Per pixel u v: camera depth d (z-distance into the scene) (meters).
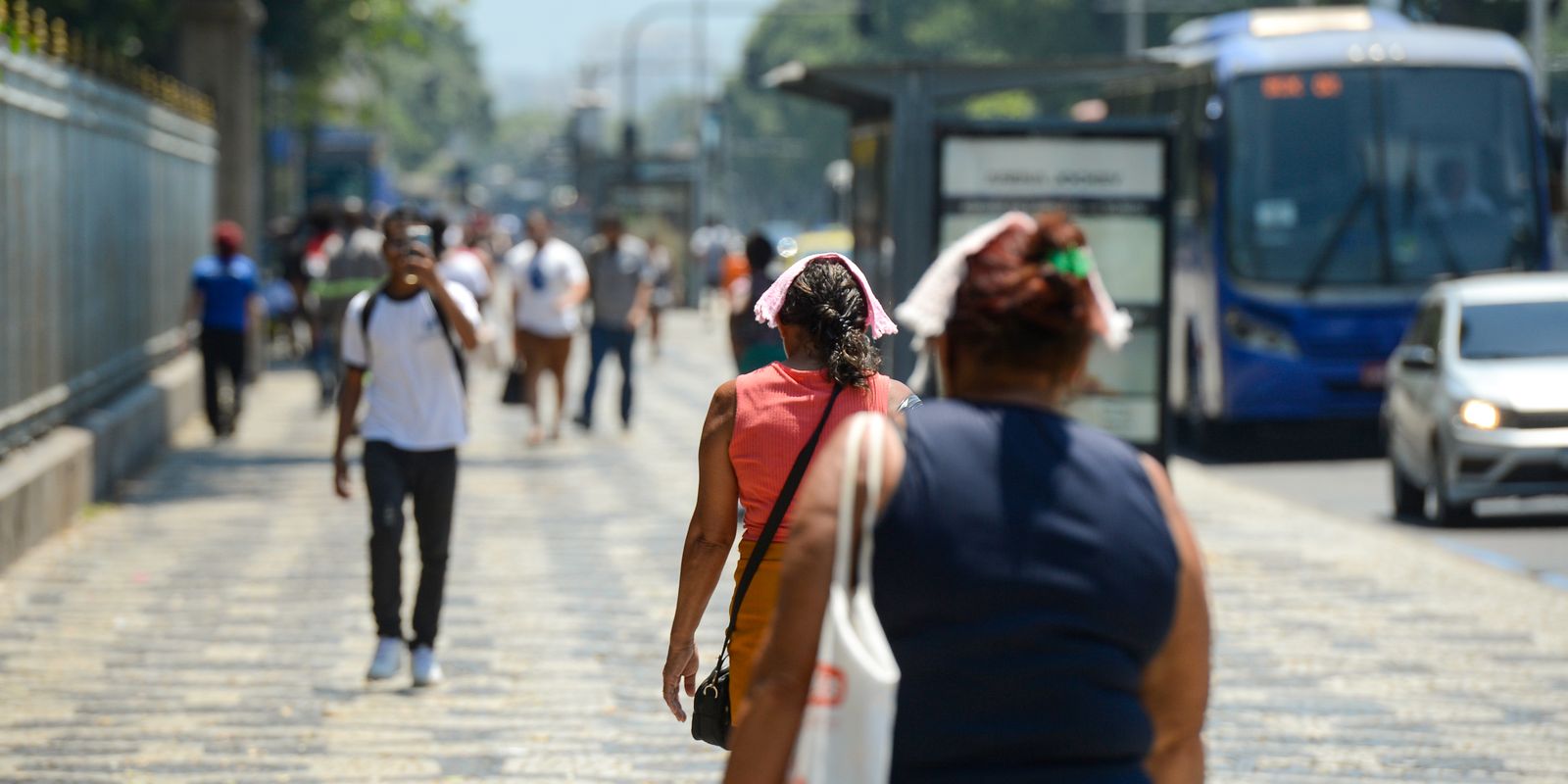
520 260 55.94
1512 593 33.03
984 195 40.53
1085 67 42.03
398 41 110.69
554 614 29.77
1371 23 62.41
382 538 24.78
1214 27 66.38
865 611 8.24
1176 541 8.62
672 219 150.75
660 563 34.81
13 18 35.47
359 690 24.53
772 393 14.80
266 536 37.69
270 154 112.88
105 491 43.41
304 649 27.06
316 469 49.06
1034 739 8.30
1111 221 40.62
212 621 29.06
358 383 25.14
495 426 61.81
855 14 123.19
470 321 24.77
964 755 8.31
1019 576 8.31
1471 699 24.67
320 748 21.56
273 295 92.06
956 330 8.76
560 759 21.14
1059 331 8.67
